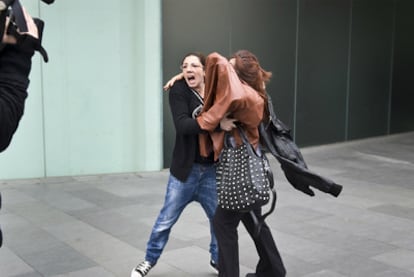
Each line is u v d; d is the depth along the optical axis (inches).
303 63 399.2
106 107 304.2
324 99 418.6
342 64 428.1
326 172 323.6
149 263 152.2
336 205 245.0
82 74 296.2
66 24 288.5
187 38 325.1
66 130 297.9
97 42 296.5
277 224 213.9
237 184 120.5
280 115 390.9
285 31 383.2
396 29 470.9
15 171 290.8
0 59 61.3
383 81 466.3
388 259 174.1
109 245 187.8
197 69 139.1
